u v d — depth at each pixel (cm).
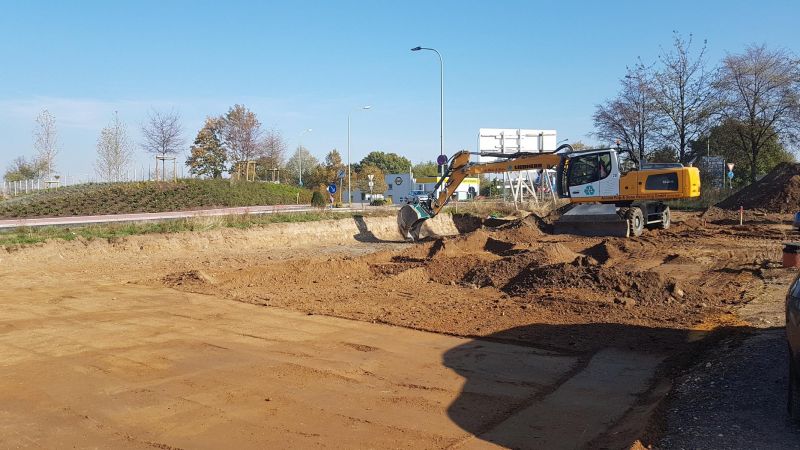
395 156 10619
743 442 453
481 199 4053
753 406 523
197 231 1967
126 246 1741
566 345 784
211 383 623
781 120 3697
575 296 1058
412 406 564
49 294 1142
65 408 547
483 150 3544
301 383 628
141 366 682
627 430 498
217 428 502
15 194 3881
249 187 4425
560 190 2323
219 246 1961
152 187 3812
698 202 3781
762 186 3266
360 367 689
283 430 499
